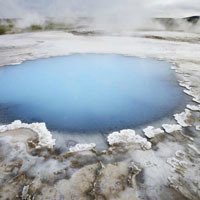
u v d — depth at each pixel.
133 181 6.08
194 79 14.33
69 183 5.99
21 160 6.81
